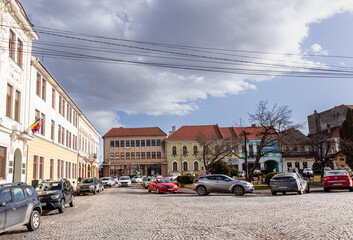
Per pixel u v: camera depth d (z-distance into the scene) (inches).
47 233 356.2
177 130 2869.1
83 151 1872.5
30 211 374.3
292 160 2470.5
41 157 1028.5
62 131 1337.4
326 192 843.4
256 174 1953.7
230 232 309.3
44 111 1048.2
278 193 895.7
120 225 384.5
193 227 346.6
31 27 878.4
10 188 358.0
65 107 1389.0
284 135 1210.0
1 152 722.2
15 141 791.7
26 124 867.4
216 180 883.4
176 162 2741.1
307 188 867.4
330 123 2524.6
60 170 1286.9
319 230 297.7
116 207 627.5
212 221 383.6
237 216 416.2
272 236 283.3
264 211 454.9
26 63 871.7
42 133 1044.5
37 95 967.0
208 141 1760.6
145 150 2940.5
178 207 573.3
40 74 1000.9
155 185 1137.4
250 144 2487.7
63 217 506.3
